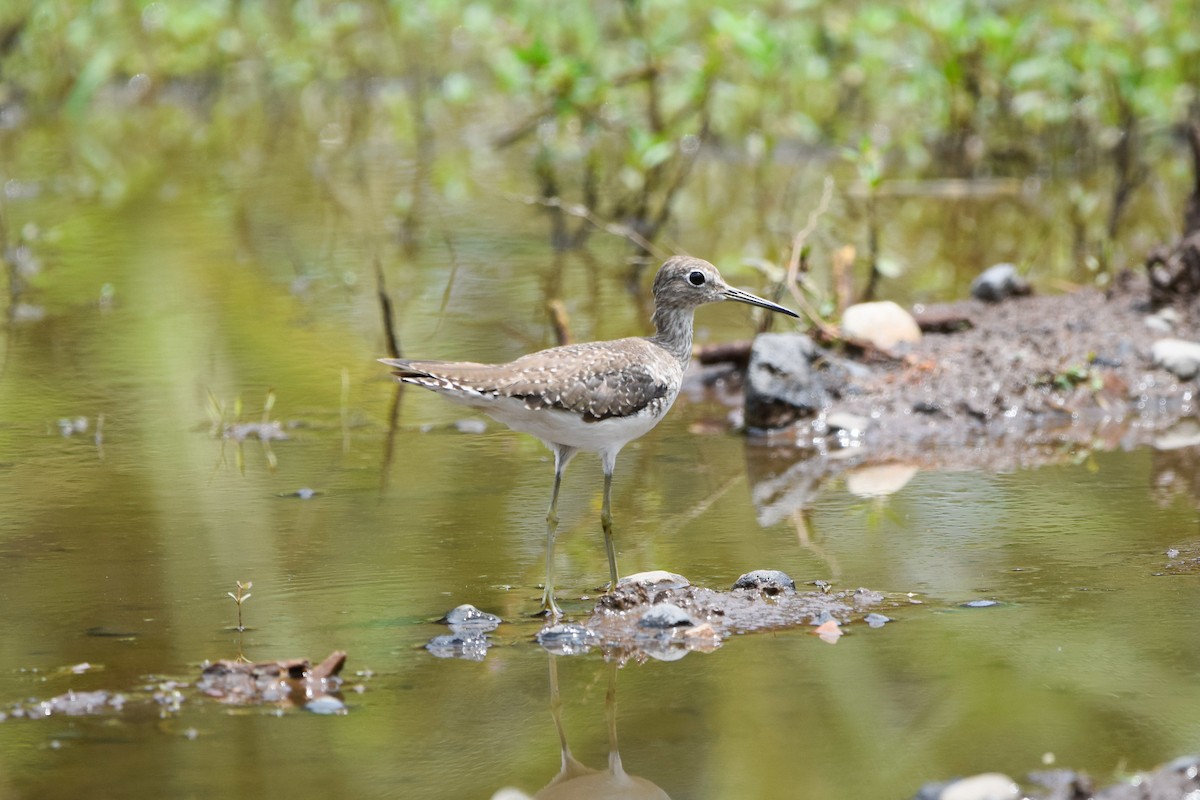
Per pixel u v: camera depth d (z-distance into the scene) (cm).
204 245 2041
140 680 847
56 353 1591
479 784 741
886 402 1398
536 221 2175
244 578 1002
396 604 960
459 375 942
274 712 811
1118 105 2212
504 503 1167
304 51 2833
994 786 718
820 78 2428
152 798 721
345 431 1362
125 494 1180
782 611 938
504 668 868
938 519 1123
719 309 1758
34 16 2909
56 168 2512
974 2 2284
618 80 2106
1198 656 866
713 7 2456
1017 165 2319
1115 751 761
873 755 761
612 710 816
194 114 2939
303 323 1705
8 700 820
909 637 900
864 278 1827
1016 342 1494
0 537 1080
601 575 1014
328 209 2241
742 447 1332
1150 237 1970
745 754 766
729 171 2411
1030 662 862
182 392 1472
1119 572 1000
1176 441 1316
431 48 2939
